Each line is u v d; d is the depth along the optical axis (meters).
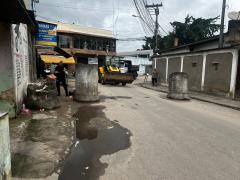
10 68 6.84
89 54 40.41
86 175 3.89
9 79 6.85
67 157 4.55
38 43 16.48
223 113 9.97
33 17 9.09
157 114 8.98
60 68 11.88
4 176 2.99
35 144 5.09
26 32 11.69
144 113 9.03
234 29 17.94
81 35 39.31
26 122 6.76
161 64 24.75
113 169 4.15
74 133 6.05
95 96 10.95
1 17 6.32
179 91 13.44
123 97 13.19
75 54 39.12
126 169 4.16
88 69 10.56
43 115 7.69
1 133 2.87
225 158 4.85
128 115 8.52
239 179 3.96
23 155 4.51
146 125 7.25
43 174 3.84
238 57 13.93
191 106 11.41
